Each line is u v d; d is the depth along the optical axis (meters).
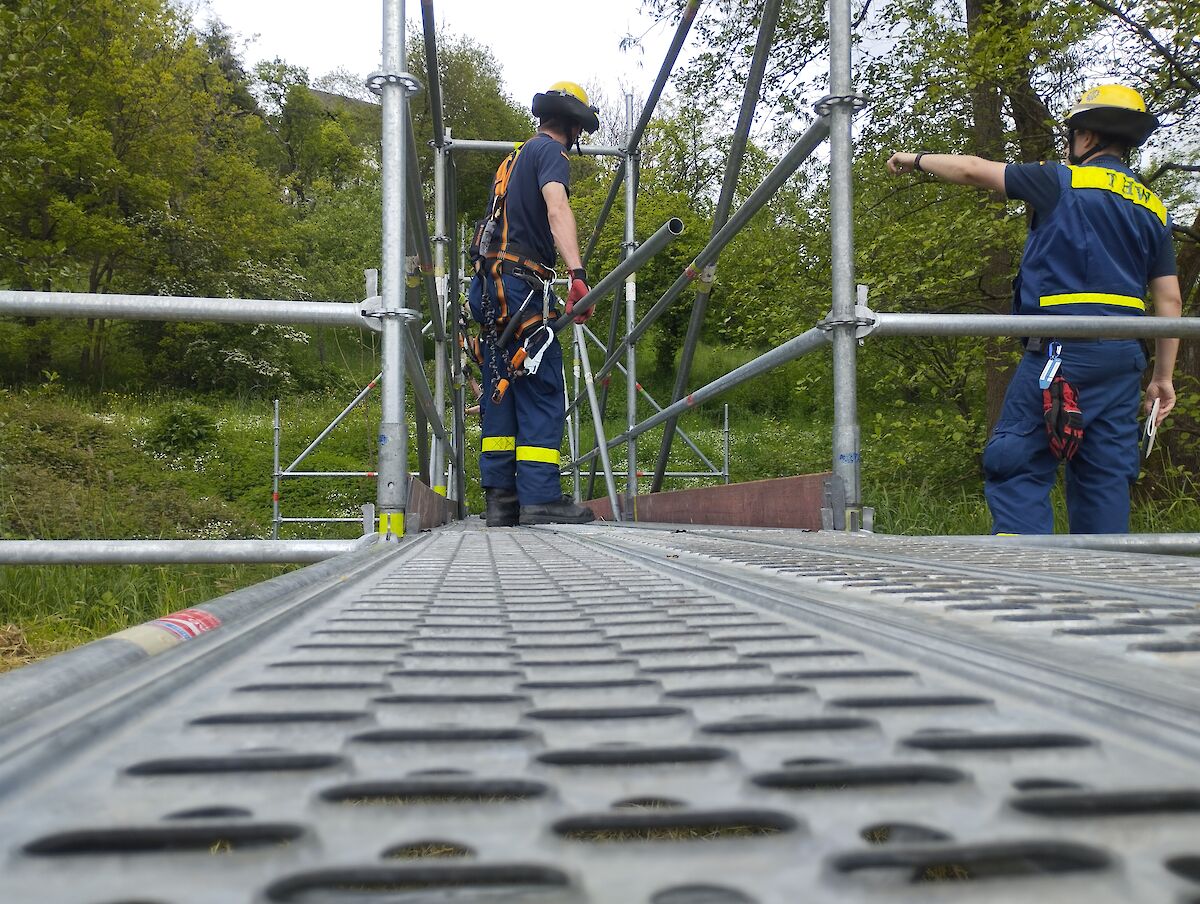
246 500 15.00
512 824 0.32
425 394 4.09
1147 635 0.73
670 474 11.63
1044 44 5.96
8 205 17.31
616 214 22.31
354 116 46.84
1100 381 3.09
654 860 0.28
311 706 0.51
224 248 26.28
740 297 9.27
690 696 0.53
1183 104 6.26
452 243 6.87
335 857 0.29
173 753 0.41
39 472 9.48
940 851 0.27
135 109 23.34
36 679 0.52
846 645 0.73
